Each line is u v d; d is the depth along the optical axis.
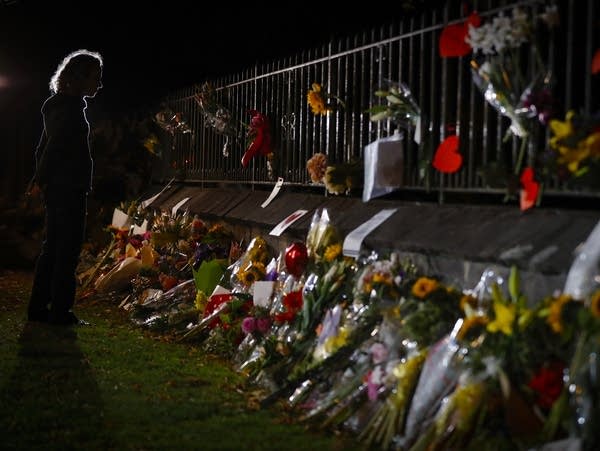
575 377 3.78
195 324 7.84
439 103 6.24
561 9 5.09
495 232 5.00
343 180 6.98
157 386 5.93
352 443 4.62
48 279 8.47
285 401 5.43
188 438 4.75
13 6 16.58
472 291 4.87
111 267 11.14
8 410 5.31
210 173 11.40
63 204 8.17
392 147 6.42
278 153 9.04
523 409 3.95
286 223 7.65
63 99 8.16
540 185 4.91
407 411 4.45
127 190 14.51
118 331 8.12
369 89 7.14
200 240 9.52
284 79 8.91
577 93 5.04
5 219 14.70
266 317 6.54
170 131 12.50
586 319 3.72
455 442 4.06
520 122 5.03
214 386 5.95
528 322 4.04
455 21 5.93
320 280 6.01
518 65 5.09
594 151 4.26
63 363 6.63
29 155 16.48
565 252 4.33
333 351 5.28
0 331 7.96
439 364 4.28
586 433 3.70
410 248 5.49
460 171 5.87
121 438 4.75
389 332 4.84
